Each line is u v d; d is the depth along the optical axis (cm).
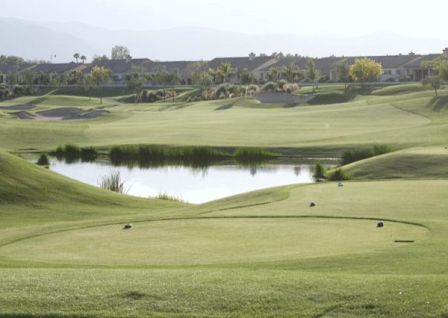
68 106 13362
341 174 4378
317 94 12519
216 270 1625
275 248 2038
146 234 2319
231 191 4809
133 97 15412
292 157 6412
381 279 1446
